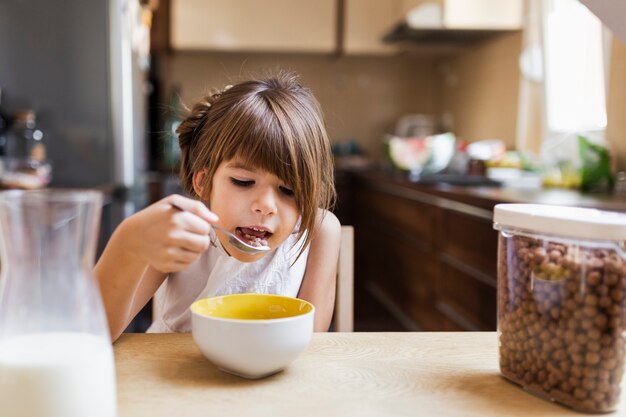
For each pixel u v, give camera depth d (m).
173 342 0.76
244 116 0.85
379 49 4.07
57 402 0.49
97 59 2.35
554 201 1.60
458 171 2.81
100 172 2.39
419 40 3.74
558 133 2.86
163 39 3.91
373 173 3.38
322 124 0.94
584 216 0.60
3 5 2.32
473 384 0.65
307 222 0.88
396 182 2.77
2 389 0.49
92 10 2.33
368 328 2.98
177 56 4.29
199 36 3.97
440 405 0.60
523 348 0.64
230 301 0.73
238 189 0.85
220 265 1.03
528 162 2.59
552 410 0.60
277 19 4.00
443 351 0.75
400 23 3.36
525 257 0.63
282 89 0.93
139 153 2.78
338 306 1.12
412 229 2.68
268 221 0.84
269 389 0.62
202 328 0.64
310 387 0.63
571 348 0.59
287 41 4.03
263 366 0.63
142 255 0.65
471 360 0.73
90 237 0.52
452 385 0.65
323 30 4.04
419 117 4.45
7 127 2.24
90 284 0.52
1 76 2.34
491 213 1.78
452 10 3.19
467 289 2.01
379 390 0.63
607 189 2.13
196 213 0.64
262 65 4.34
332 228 1.07
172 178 3.07
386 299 3.21
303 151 0.85
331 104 4.43
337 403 0.59
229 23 3.98
